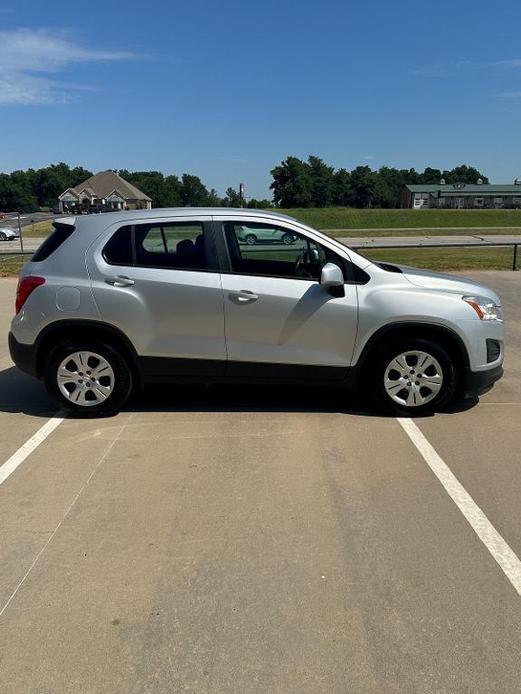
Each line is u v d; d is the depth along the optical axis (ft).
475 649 8.28
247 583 9.75
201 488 13.01
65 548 10.80
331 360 16.88
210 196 344.28
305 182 328.49
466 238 129.08
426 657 8.14
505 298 39.32
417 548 10.71
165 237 16.85
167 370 17.02
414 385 17.07
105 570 10.14
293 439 15.71
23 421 17.30
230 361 16.89
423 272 18.28
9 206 383.65
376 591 9.53
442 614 8.99
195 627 8.75
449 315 16.53
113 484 13.24
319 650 8.28
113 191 268.82
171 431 16.37
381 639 8.48
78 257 16.83
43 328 16.78
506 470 13.83
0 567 10.25
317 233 16.98
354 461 14.34
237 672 7.91
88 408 17.26
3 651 8.32
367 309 16.56
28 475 13.74
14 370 22.97
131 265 16.75
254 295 16.52
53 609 9.18
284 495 12.68
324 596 9.42
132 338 16.76
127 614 9.05
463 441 15.53
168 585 9.72
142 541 10.99
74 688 7.68
